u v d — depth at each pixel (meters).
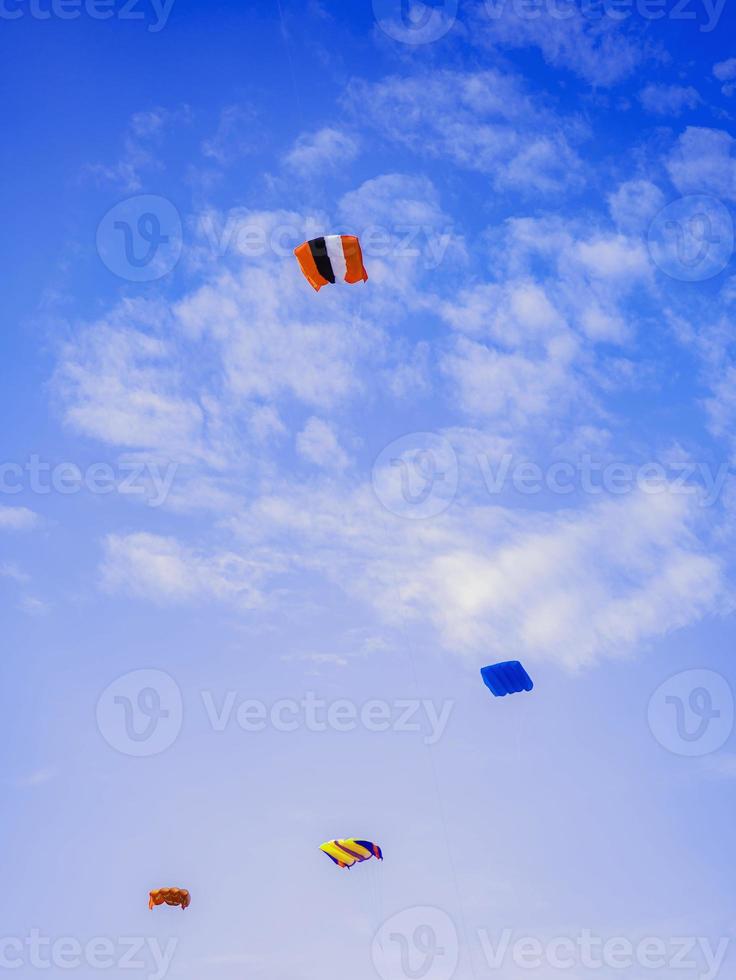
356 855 16.22
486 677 16.27
